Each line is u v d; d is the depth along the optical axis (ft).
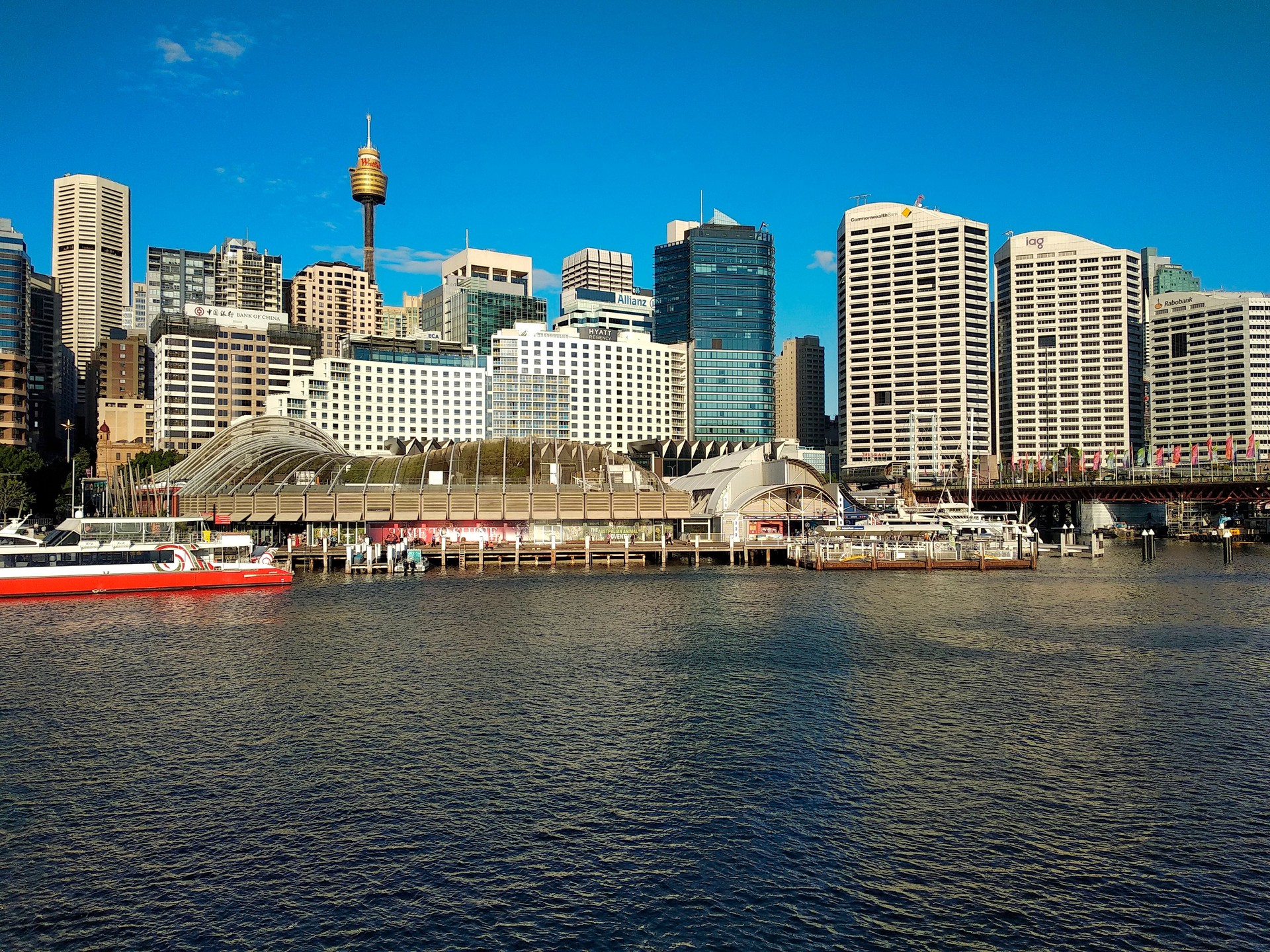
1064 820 142.61
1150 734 183.32
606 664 243.19
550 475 560.61
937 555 507.30
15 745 175.52
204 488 526.98
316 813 145.18
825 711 199.62
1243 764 165.89
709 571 482.28
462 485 540.93
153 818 142.82
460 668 238.07
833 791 153.89
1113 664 245.86
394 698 208.74
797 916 115.96
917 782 157.58
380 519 521.24
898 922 114.62
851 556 495.82
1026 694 214.07
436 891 121.90
